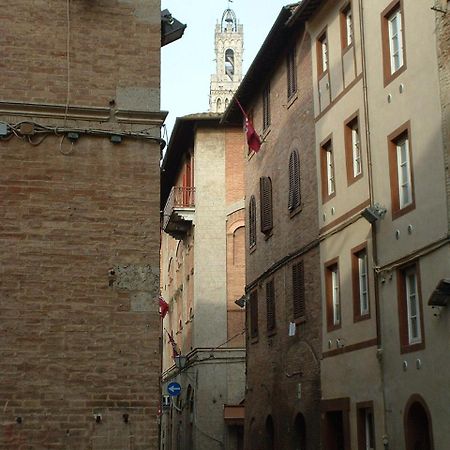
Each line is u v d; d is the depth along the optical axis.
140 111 13.39
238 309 37.34
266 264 28.28
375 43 20.08
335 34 22.73
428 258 17.03
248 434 29.56
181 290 44.31
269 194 28.14
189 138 40.12
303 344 24.00
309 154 24.31
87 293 12.62
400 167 18.86
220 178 38.44
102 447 12.11
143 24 13.77
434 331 16.61
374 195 19.69
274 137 28.05
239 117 32.91
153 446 12.26
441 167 16.70
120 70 13.50
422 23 17.78
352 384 20.42
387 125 19.20
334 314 22.22
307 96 24.73
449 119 16.50
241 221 38.12
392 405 18.28
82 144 13.14
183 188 38.78
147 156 13.32
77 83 13.30
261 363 28.34
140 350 12.58
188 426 38.88
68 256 12.70
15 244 12.57
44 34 13.36
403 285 18.30
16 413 11.98
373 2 20.28
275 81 28.17
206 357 36.81
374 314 19.47
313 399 22.92
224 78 128.75
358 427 19.92
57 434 12.02
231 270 37.75
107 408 12.27
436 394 16.39
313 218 23.77
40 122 13.05
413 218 17.78
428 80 17.41
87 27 13.54
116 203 13.05
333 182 22.59
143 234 13.02
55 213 12.80
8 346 12.19
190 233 40.31
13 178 12.78
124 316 12.66
